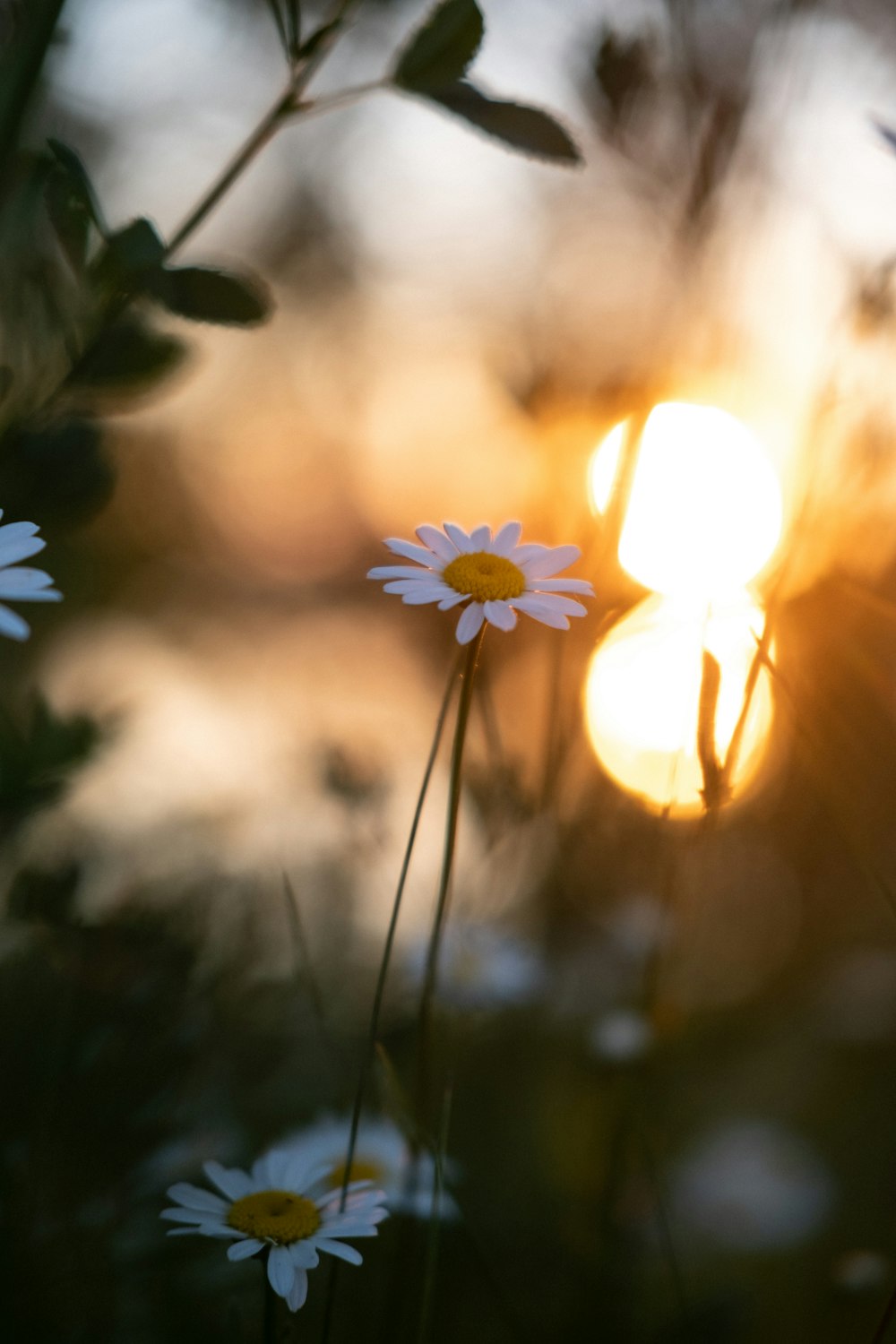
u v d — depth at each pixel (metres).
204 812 0.76
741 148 0.69
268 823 0.76
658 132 0.69
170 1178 0.56
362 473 1.56
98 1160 0.54
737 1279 0.67
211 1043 0.59
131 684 1.03
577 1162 0.67
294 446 1.55
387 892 0.78
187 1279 0.58
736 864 0.89
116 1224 0.55
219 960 0.60
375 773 0.73
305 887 0.74
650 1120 0.67
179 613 1.32
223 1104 0.60
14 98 0.53
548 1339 0.62
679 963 0.70
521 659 0.83
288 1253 0.49
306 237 1.49
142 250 0.52
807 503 0.61
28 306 0.53
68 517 0.55
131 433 1.27
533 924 0.72
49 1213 0.54
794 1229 0.69
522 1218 0.66
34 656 1.02
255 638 1.30
